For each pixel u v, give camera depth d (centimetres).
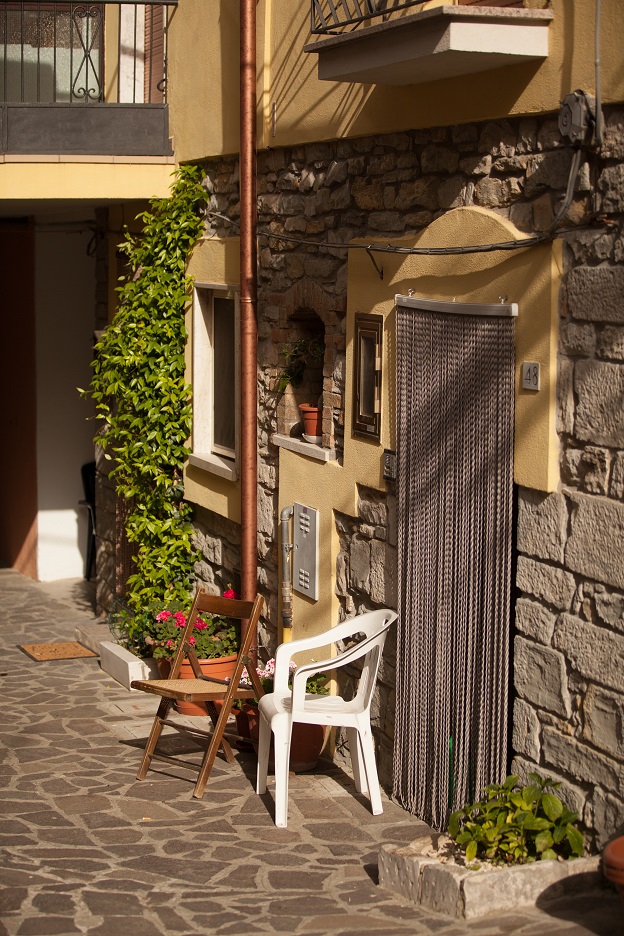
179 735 736
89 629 1017
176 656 675
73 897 485
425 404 576
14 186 881
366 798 621
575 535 482
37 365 1270
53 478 1290
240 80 760
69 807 605
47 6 1030
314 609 708
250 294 776
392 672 629
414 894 477
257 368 794
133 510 958
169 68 916
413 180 598
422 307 570
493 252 523
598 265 466
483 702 536
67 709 800
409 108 585
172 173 895
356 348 649
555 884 457
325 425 696
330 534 686
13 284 1325
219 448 887
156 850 546
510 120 519
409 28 505
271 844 554
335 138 664
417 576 588
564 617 491
